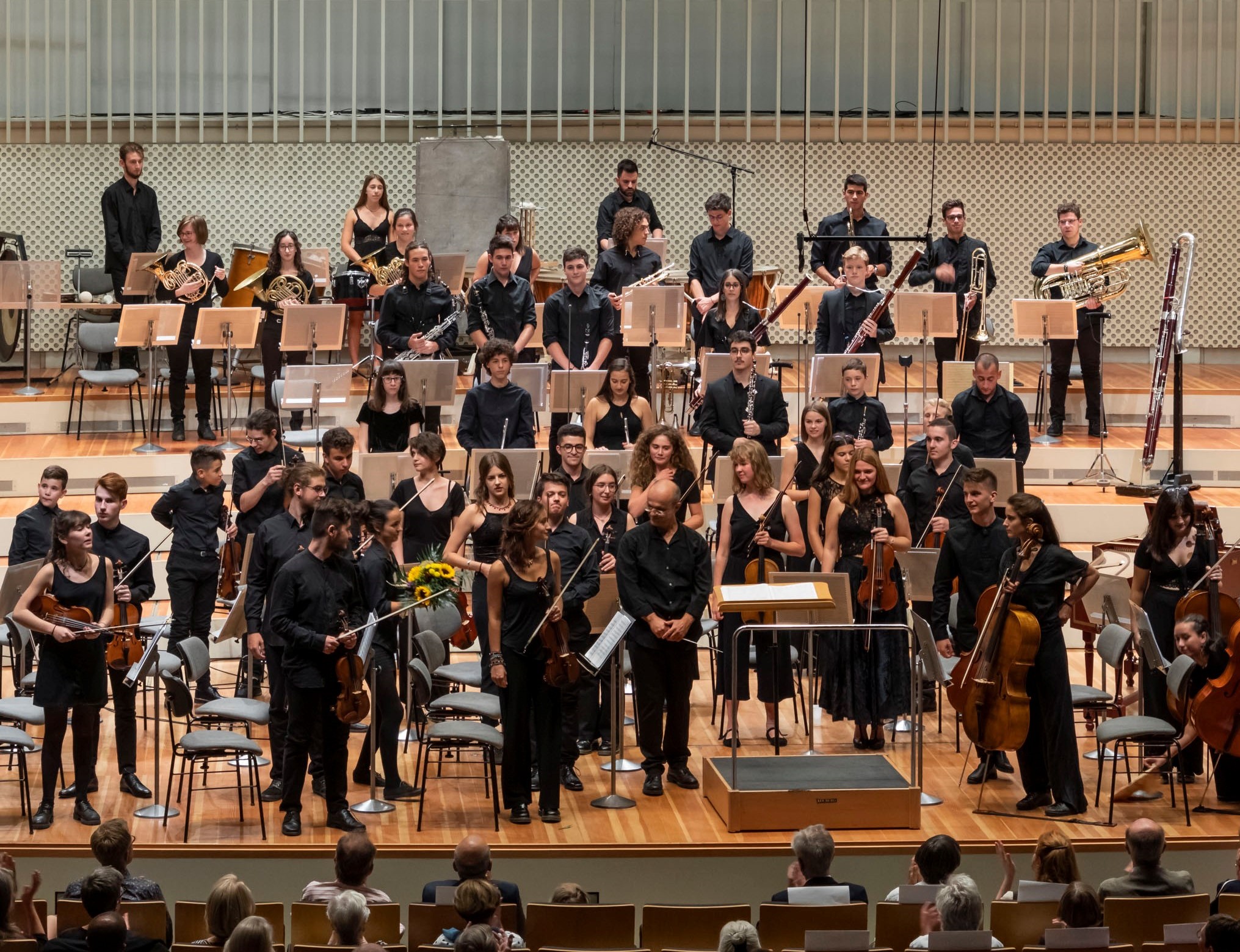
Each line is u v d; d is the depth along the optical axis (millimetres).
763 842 10617
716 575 12734
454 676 11859
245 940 7461
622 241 17484
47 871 10477
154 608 15172
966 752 12633
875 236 17875
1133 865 9227
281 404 15555
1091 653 13312
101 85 21203
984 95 22219
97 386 18453
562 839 10641
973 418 15461
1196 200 22266
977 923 8188
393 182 21766
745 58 22062
